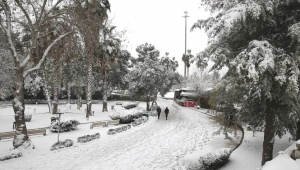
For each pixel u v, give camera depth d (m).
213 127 18.42
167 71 33.38
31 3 10.91
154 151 10.92
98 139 13.91
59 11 11.84
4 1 10.48
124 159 9.59
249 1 5.85
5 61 17.11
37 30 11.22
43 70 23.52
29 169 8.32
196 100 45.16
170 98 76.25
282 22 6.93
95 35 12.76
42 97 48.06
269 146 7.73
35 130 13.89
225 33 6.15
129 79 32.44
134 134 15.58
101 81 42.88
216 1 7.26
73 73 29.64
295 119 8.23
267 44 5.92
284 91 6.60
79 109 30.88
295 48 6.14
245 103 8.98
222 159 7.93
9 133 12.74
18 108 10.86
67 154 10.45
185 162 8.51
